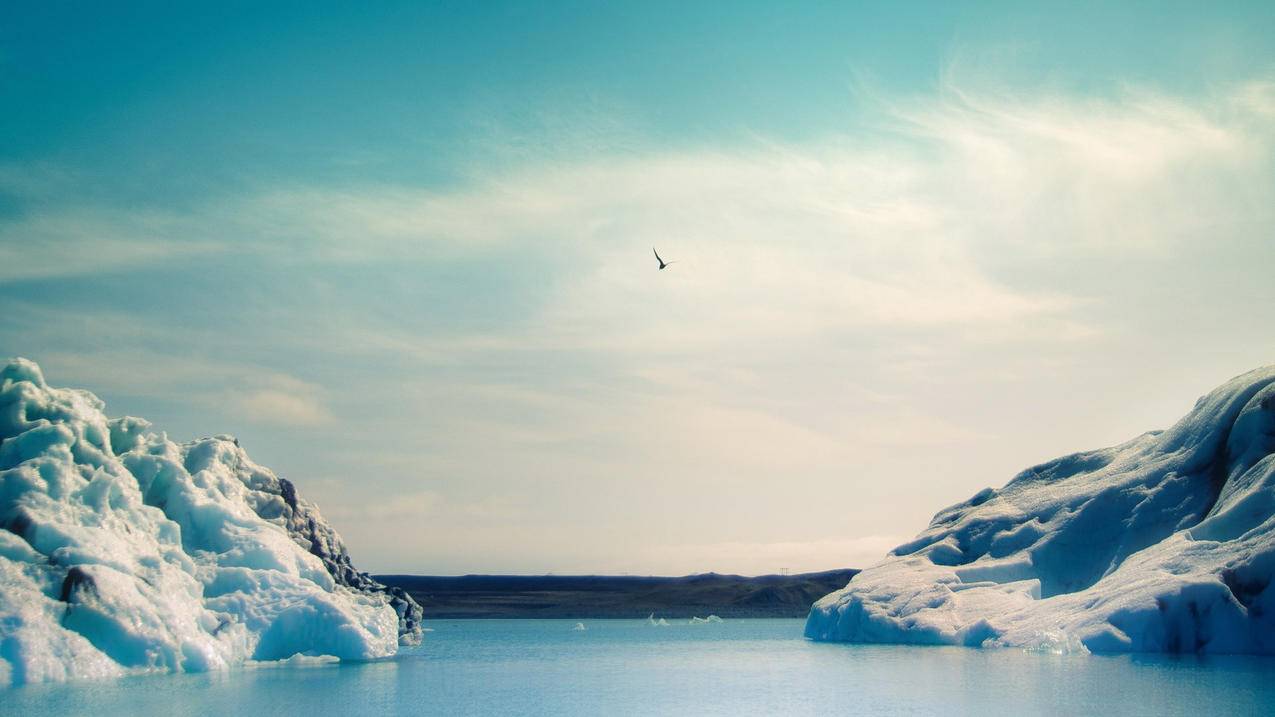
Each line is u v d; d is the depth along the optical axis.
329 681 36.78
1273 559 38.62
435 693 35.06
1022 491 62.94
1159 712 26.38
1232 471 47.69
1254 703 27.61
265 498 48.94
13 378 40.44
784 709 30.55
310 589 43.28
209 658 37.09
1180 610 39.31
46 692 30.69
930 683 34.91
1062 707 27.88
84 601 33.91
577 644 74.94
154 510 40.44
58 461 37.62
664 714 30.28
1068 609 45.00
